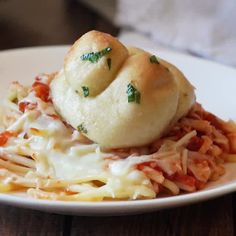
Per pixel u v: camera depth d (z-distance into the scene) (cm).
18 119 40
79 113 37
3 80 51
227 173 39
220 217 37
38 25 91
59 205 32
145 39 81
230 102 49
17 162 39
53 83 41
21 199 32
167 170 36
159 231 36
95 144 37
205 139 39
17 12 96
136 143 36
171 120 38
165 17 81
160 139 38
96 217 37
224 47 74
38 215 37
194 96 41
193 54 76
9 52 53
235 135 41
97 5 96
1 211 37
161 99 36
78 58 38
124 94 36
